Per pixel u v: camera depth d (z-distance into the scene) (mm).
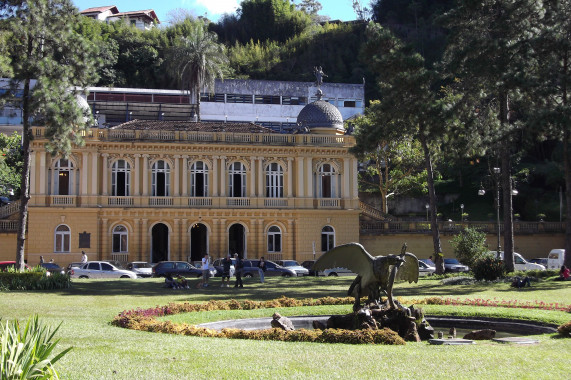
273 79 110750
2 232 52312
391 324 18688
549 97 40000
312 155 58344
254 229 56875
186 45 78750
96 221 53500
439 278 39750
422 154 63531
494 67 37812
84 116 38844
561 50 38250
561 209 68938
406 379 12062
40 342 9820
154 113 81375
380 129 42562
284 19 127250
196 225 56250
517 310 23438
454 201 78750
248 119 90188
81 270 44969
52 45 37406
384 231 59312
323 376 12188
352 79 110062
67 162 53906
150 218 54844
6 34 35500
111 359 13531
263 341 16391
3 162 64062
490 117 42844
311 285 37000
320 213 57781
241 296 30391
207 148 56531
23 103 36844
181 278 35750
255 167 57656
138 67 103688
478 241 43281
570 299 28547
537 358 14188
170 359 13602
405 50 42344
